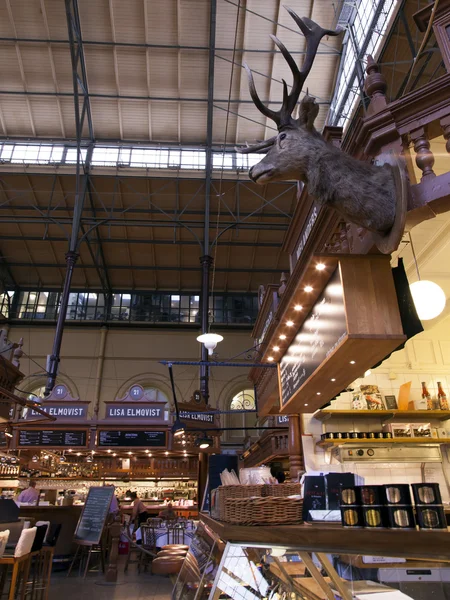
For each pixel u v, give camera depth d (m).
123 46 15.35
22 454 10.98
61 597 5.65
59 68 16.12
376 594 1.78
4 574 5.17
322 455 5.99
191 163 18.20
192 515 13.23
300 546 1.53
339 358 2.73
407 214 2.07
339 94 14.84
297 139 2.46
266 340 4.63
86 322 21.00
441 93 2.16
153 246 20.61
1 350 5.92
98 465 14.14
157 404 10.34
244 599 1.63
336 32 2.79
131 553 9.54
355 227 2.68
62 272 21.62
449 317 6.59
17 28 14.95
